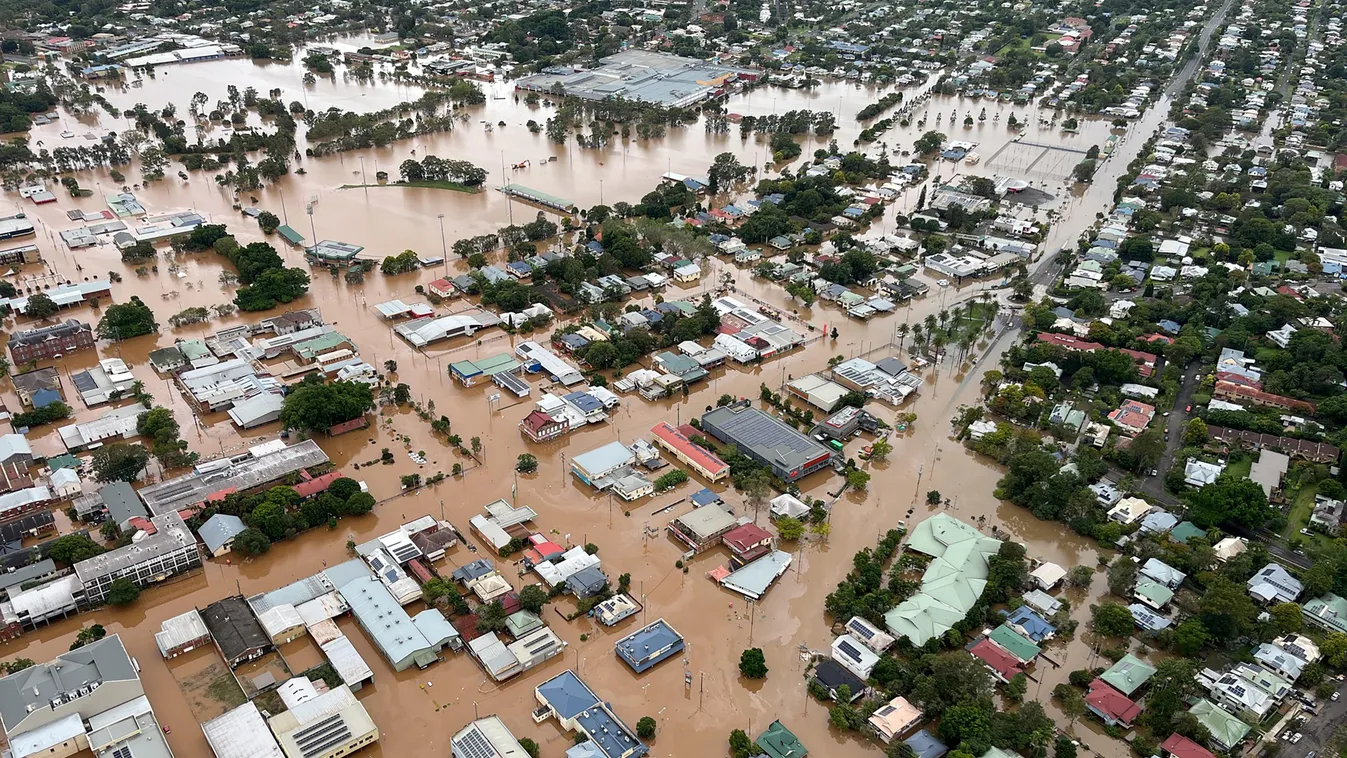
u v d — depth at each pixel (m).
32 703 139.75
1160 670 154.00
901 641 162.00
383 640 158.75
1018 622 167.25
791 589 179.00
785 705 154.00
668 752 144.00
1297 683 159.38
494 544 183.62
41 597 164.75
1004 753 140.62
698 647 164.75
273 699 150.00
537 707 151.62
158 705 149.38
